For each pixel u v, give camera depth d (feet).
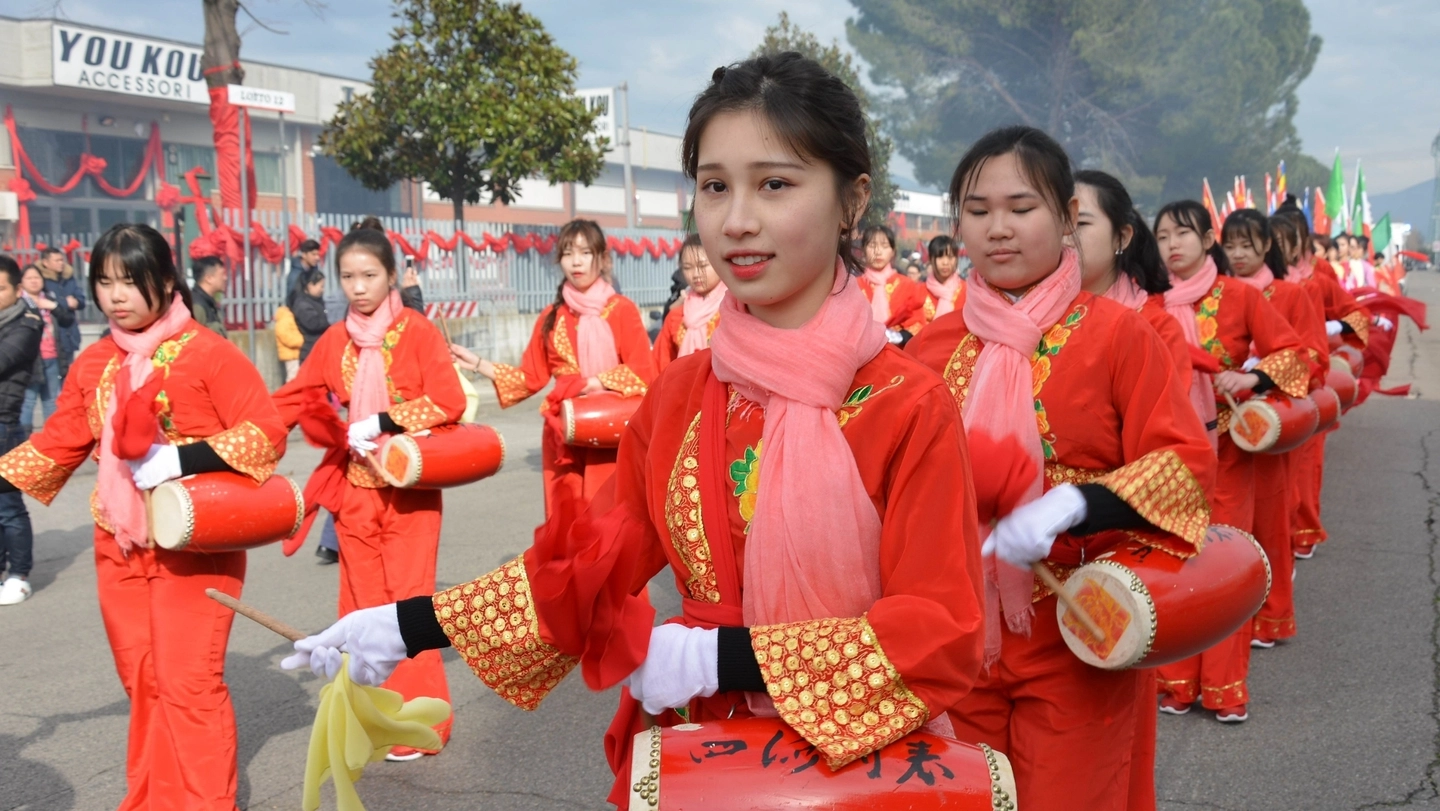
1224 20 104.83
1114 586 7.78
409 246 50.44
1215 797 12.57
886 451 5.30
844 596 5.30
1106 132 109.81
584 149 56.34
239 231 43.57
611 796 6.05
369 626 5.47
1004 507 7.99
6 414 22.82
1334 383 21.63
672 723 6.05
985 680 8.39
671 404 5.89
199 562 11.23
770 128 5.15
